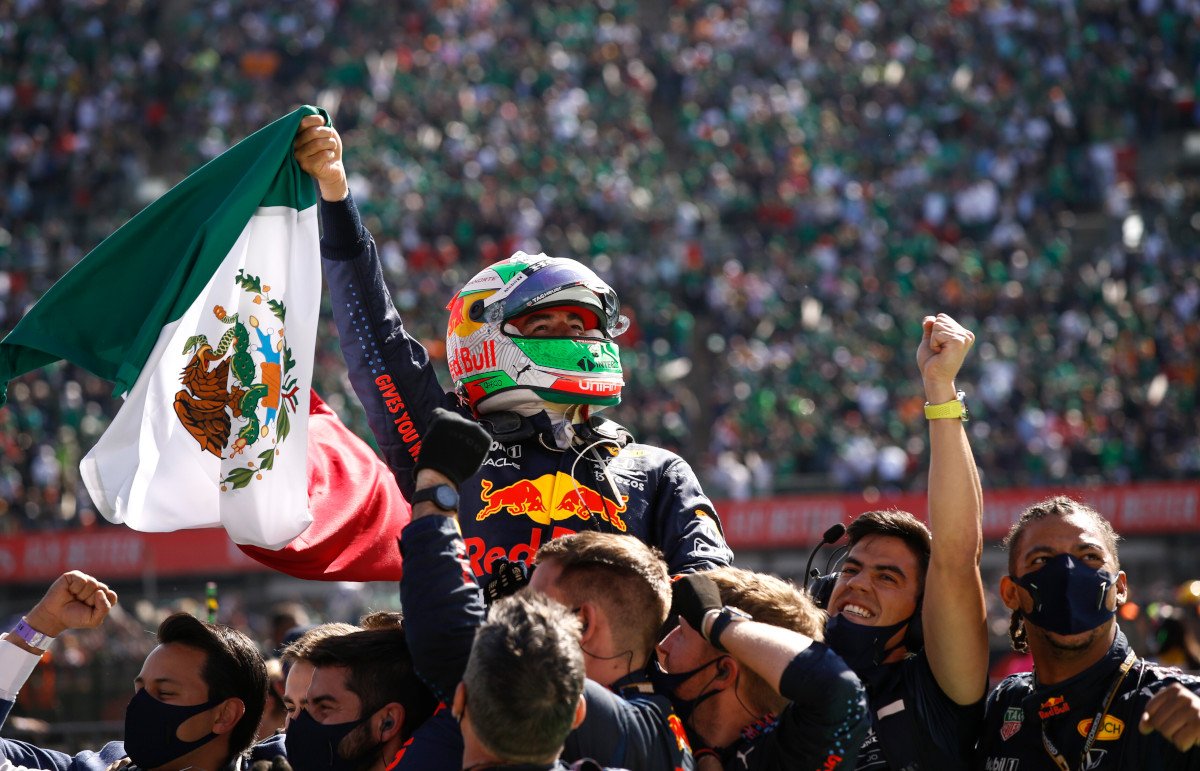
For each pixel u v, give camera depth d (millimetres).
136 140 59938
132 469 7965
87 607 8273
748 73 64625
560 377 8312
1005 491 38500
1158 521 37969
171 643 7926
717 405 47438
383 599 30031
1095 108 62094
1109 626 7590
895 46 66188
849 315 50969
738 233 56656
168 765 7770
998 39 65562
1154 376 47750
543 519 8062
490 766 5699
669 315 51062
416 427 8383
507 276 8562
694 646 7340
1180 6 65812
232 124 61031
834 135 60906
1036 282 53000
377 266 8578
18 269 52906
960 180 57938
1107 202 58938
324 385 42531
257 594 34406
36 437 41375
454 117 61000
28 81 61594
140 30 64875
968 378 47531
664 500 8406
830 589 8852
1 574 35594
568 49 65812
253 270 8219
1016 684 8039
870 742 7887
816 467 43625
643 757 6406
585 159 58844
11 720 19625
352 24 65938
